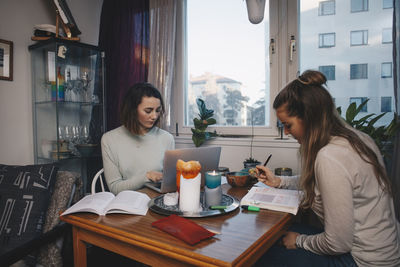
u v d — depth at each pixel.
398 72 1.59
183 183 1.04
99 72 2.62
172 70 2.48
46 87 2.37
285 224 1.00
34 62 2.45
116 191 1.55
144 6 2.62
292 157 1.98
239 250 0.72
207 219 0.98
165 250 0.75
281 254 1.03
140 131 1.78
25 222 1.34
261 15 1.59
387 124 1.87
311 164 0.99
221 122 2.48
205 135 2.23
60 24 2.57
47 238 1.25
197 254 0.70
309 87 1.00
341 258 0.94
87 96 2.54
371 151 0.93
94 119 2.61
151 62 2.56
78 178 1.62
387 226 0.92
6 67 2.32
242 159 2.18
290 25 2.12
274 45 2.18
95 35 2.98
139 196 1.19
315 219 1.70
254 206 1.10
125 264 1.74
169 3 2.46
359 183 0.88
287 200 1.13
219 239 0.80
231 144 2.21
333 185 0.85
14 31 2.38
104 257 1.71
